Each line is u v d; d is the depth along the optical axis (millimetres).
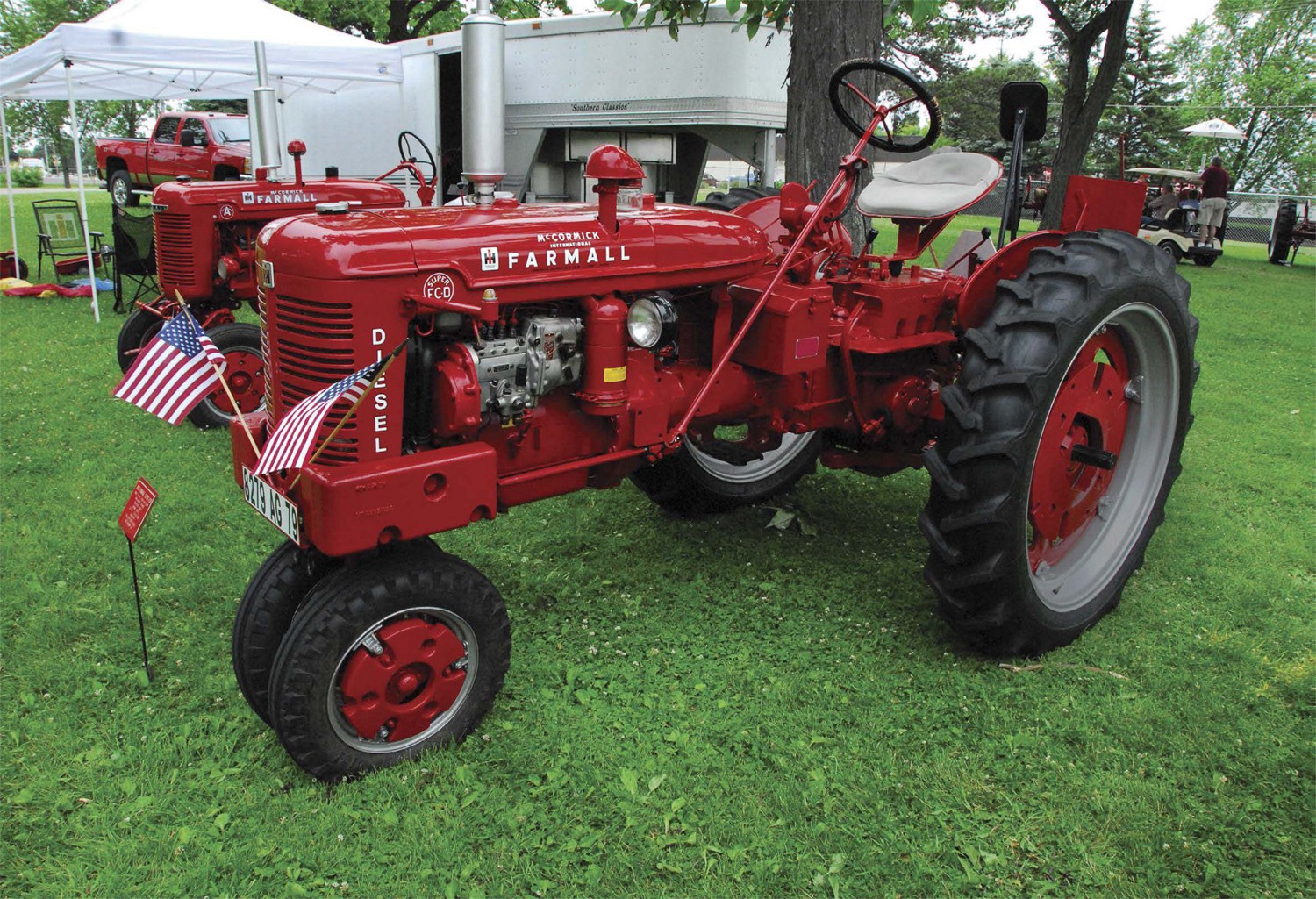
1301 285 13109
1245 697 2672
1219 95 39469
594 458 2717
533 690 2721
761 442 3414
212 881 2006
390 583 2209
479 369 2375
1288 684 2744
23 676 2738
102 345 7066
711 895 1973
